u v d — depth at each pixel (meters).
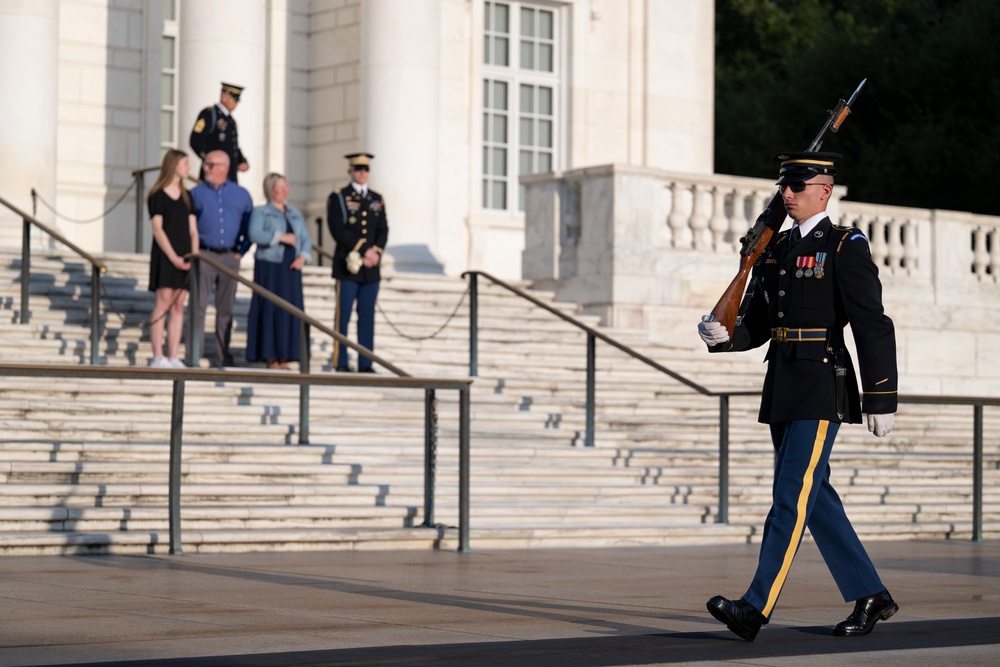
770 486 42.03
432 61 65.25
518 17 76.81
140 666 15.81
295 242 44.72
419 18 64.88
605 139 78.81
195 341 41.84
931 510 42.84
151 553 30.42
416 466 37.75
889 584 27.19
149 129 70.25
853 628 19.38
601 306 57.56
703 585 25.89
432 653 17.14
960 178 102.31
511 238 75.19
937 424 54.22
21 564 27.72
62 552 29.62
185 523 32.00
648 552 33.31
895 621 21.22
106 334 45.94
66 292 48.38
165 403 39.50
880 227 64.62
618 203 57.41
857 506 42.06
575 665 16.34
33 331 44.69
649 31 79.88
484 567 28.67
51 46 58.25
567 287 59.09
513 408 45.94
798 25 133.25
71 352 44.16
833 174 19.77
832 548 19.66
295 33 73.62
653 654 17.36
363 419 41.78
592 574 27.69
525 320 55.81
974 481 40.12
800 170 19.56
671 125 80.50
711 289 59.31
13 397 37.88
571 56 77.75
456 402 45.38
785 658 17.08
